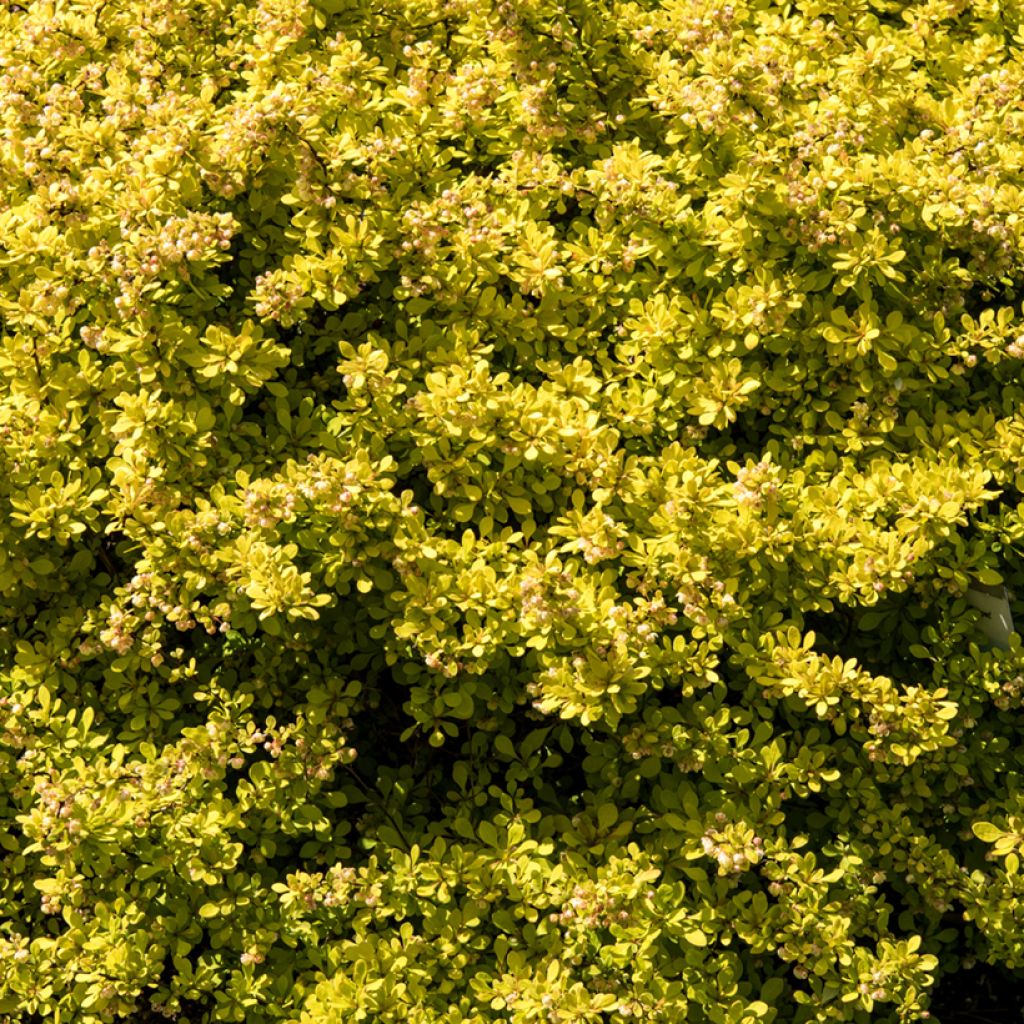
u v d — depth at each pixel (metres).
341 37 4.11
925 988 3.96
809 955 3.41
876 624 3.81
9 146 3.90
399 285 4.04
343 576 3.46
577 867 3.40
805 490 3.71
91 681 3.81
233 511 3.51
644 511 3.66
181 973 3.36
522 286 3.87
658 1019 3.25
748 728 3.76
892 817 3.63
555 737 3.79
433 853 3.44
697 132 4.16
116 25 4.36
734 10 4.20
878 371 3.90
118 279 3.63
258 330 3.67
